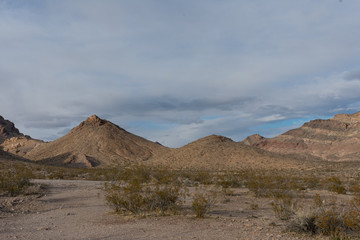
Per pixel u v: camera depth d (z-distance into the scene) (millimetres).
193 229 9930
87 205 16953
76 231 10086
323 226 8938
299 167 83875
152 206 13531
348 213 9492
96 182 32781
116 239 8797
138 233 9500
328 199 18047
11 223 11820
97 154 127938
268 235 8930
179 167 94750
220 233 9281
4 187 21219
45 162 117125
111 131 154625
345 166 76938
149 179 31172
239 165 93062
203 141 118812
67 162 114625
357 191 18344
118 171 37875
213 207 15227
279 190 20953
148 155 139250
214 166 94250
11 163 60375
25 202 17297
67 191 23984
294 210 12117
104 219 12258
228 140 123812
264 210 14820
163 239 8664
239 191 23594
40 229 10453
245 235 8969
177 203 14875
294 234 9070
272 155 106375
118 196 14281
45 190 23828
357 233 8719
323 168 75375
